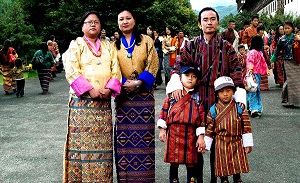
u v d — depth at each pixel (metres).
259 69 8.75
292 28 9.53
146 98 4.58
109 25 29.88
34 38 26.78
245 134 4.54
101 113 4.35
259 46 8.77
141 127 4.58
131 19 4.56
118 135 4.61
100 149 4.35
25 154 6.45
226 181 4.65
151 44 4.65
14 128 8.30
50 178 5.37
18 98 12.66
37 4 33.41
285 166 5.66
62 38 31.48
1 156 6.36
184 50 4.64
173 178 4.67
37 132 7.93
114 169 5.66
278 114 9.10
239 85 4.58
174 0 35.25
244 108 4.56
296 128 7.77
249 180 5.15
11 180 5.31
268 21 36.28
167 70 14.19
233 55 4.56
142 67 4.64
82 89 4.25
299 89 9.68
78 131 4.33
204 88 4.57
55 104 11.30
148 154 4.61
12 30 25.67
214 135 4.58
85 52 4.39
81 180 4.40
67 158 4.40
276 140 6.97
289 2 40.91
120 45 4.61
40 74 13.45
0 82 18.61
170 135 4.54
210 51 4.52
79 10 30.86
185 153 4.48
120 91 4.42
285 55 9.68
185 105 4.50
